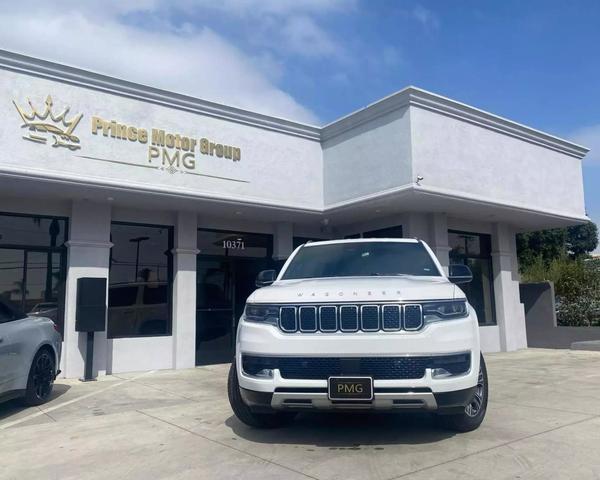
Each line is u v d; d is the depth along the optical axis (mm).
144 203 10961
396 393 4523
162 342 11344
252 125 11914
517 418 6074
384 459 4605
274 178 12117
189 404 7336
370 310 4734
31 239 10266
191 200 10836
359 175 11977
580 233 31141
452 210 12742
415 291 4844
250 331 4953
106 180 9648
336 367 4629
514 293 15391
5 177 8812
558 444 4996
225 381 9383
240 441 5297
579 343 14633
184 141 10891
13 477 4473
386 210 12492
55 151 9344
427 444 5027
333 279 5734
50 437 5734
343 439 5254
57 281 10461
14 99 9023
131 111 10273
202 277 12383
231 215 12531
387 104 11336
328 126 12781
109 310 10875
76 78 9672
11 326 6945
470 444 5008
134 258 11352
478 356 4941
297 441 5223
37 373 7453
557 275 17953
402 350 4578
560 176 14398
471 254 14531
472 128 12094
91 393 8406
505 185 12680
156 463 4711
